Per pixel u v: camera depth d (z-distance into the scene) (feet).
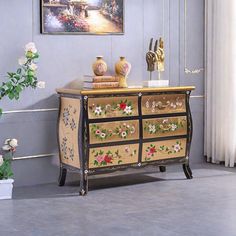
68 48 25.43
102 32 25.93
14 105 24.70
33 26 24.79
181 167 27.66
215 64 27.89
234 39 27.40
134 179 25.89
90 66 25.86
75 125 24.04
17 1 24.48
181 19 27.71
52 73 25.22
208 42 28.07
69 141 24.43
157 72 27.25
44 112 25.20
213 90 27.99
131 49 26.66
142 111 24.70
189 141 25.71
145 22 26.89
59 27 25.17
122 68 25.12
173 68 27.66
